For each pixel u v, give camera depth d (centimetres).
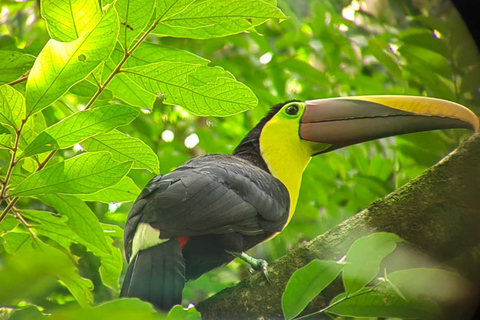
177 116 1555
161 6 719
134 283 761
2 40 1338
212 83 757
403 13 1630
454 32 1032
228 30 769
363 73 1662
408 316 660
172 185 859
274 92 1611
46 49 655
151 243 812
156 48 819
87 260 1251
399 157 1428
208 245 897
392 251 693
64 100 958
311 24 1509
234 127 1492
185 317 599
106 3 771
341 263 646
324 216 1449
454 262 754
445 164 777
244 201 908
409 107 1074
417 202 770
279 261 790
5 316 703
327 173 1389
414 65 1302
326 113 1097
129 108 695
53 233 918
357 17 1661
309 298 648
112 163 712
